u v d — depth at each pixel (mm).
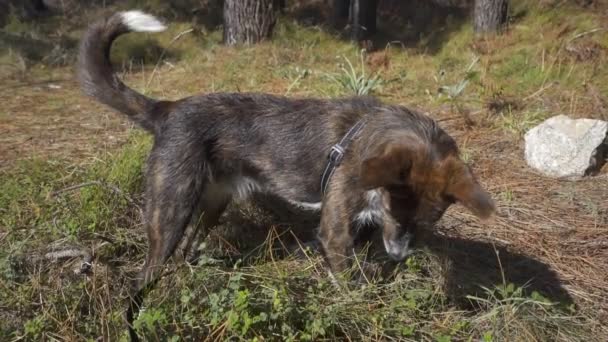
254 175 3385
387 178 2639
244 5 6023
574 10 6438
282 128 3270
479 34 6367
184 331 2811
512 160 4203
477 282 3426
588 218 3781
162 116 3301
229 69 5465
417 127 2926
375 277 3326
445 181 2621
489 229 3703
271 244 3422
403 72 5414
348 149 3084
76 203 3570
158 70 5652
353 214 3100
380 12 8391
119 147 4086
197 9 7566
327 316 2904
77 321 2908
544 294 3402
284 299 2881
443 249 3531
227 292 2828
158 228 3232
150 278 3160
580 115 4609
